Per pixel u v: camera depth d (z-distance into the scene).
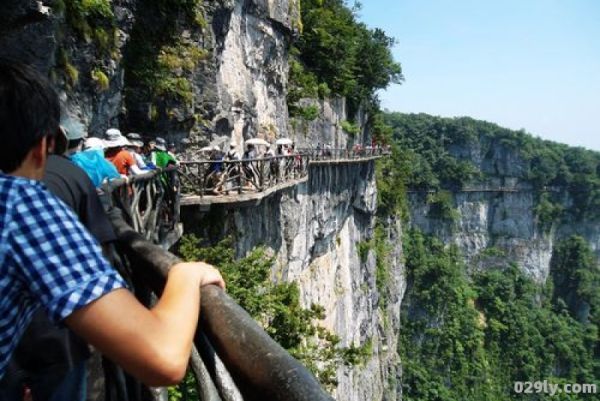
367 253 55.28
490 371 94.56
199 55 20.12
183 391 9.74
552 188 131.25
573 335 108.56
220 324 1.62
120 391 2.99
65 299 1.33
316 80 48.41
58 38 12.25
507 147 128.25
